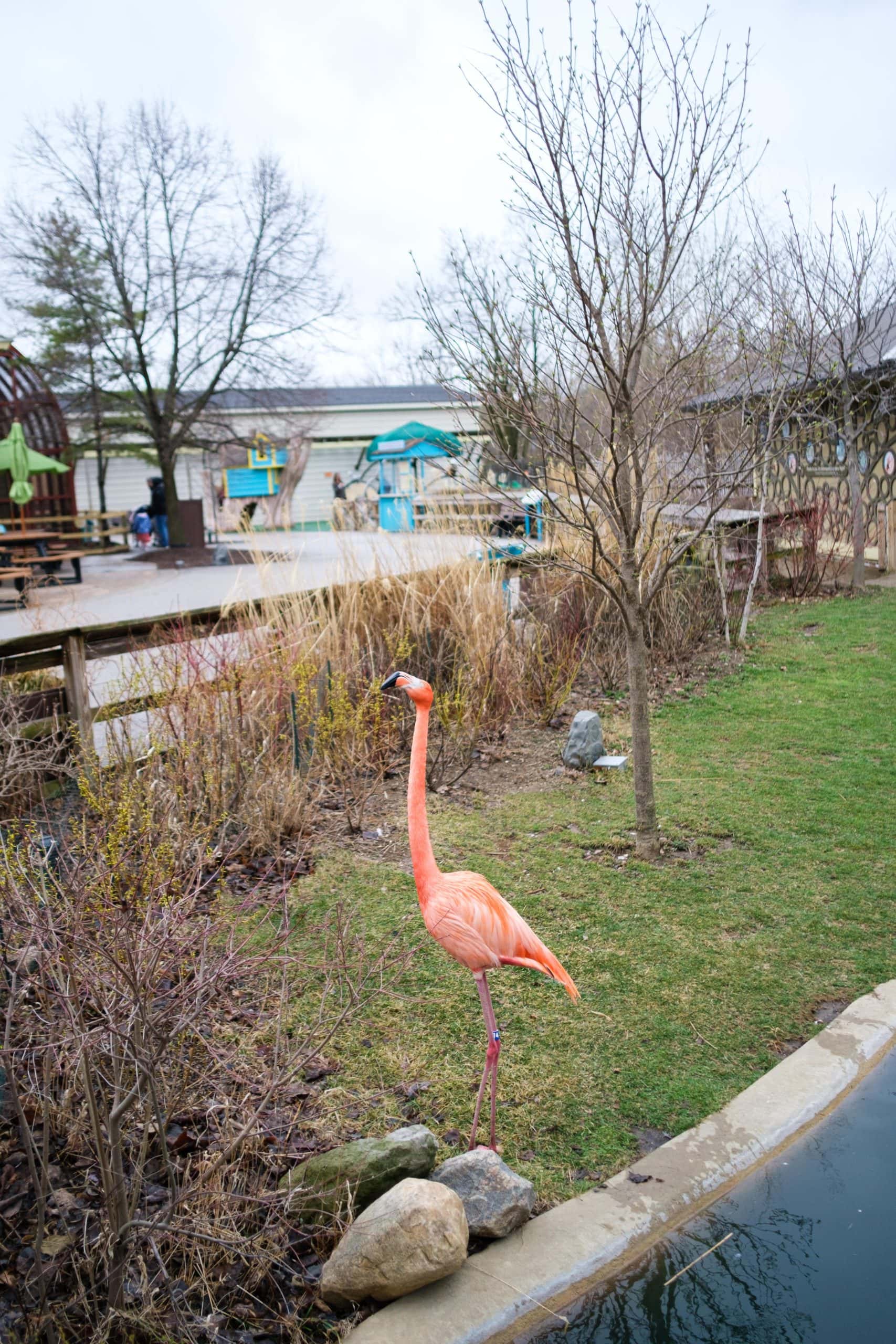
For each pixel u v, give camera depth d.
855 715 7.95
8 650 6.14
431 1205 2.82
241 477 33.56
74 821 4.78
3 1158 3.16
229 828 5.82
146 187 22.02
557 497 6.64
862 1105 3.62
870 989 4.31
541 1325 2.75
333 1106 3.59
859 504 12.96
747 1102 3.61
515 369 5.16
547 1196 3.21
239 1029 3.95
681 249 5.37
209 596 15.45
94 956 3.18
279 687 6.57
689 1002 4.24
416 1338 2.67
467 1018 4.16
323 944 4.68
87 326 23.06
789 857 5.56
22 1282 2.71
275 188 22.81
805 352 8.34
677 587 9.82
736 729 7.79
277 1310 2.79
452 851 5.75
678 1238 3.05
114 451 28.70
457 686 7.61
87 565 22.14
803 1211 3.16
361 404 34.16
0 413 21.17
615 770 7.04
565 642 8.85
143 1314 2.61
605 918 4.95
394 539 9.47
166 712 6.04
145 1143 2.81
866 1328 2.75
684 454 8.52
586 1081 3.75
